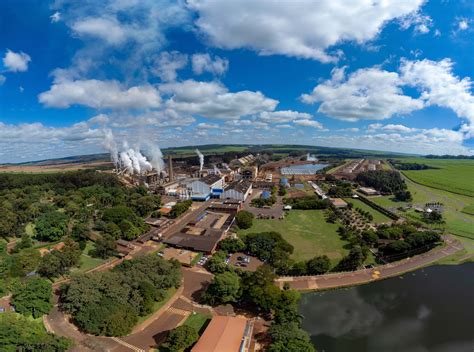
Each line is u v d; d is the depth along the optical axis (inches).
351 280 4131.4
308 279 4111.7
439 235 5329.7
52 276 3848.4
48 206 6304.1
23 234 5004.9
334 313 3481.8
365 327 3260.3
